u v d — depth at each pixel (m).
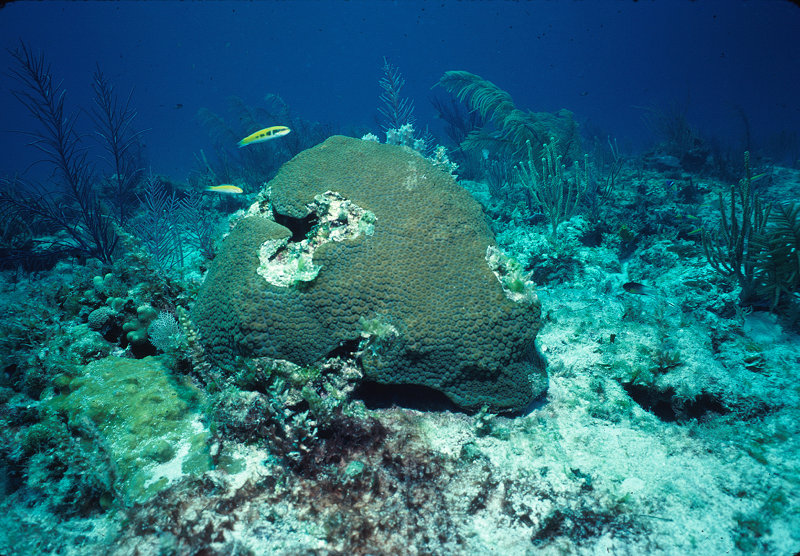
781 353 4.04
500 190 10.74
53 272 8.27
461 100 10.03
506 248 6.68
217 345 3.25
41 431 2.84
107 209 10.23
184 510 2.43
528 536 2.35
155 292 4.25
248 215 4.14
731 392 3.41
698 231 7.16
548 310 4.63
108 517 2.48
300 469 2.66
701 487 2.62
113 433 2.91
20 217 9.09
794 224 4.43
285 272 3.25
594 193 8.47
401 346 3.03
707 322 4.59
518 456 2.87
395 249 3.44
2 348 4.24
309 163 4.23
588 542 2.32
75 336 3.89
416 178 4.07
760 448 2.90
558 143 9.05
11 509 2.57
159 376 3.34
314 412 2.76
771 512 2.41
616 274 6.49
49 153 7.93
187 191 12.18
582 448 2.96
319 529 2.35
